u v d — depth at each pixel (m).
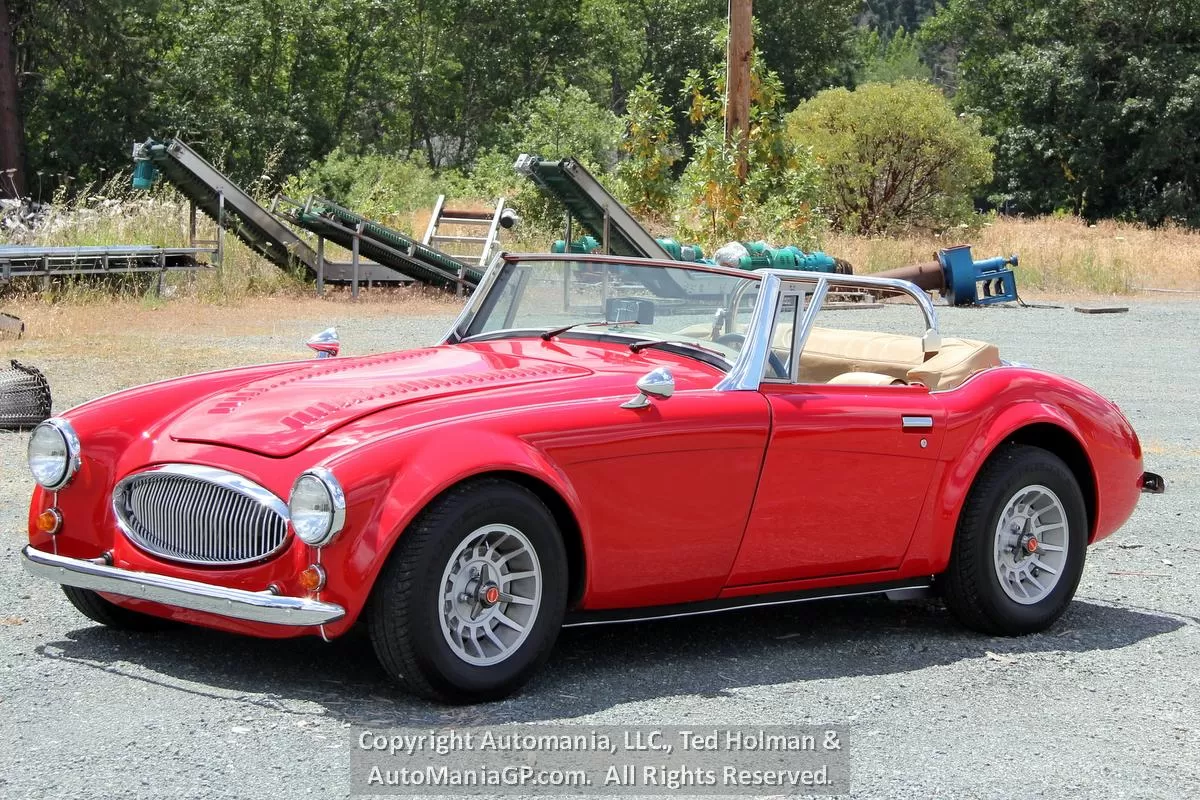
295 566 4.02
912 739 4.09
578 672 4.61
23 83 46.53
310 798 3.41
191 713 4.03
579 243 19.95
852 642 5.21
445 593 4.05
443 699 4.12
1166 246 32.78
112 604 4.77
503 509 4.11
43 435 4.59
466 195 34.97
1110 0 54.69
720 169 23.30
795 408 4.83
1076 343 16.09
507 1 64.75
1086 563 6.71
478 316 5.64
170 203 22.14
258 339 14.09
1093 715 4.41
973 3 64.50
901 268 21.09
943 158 33.56
